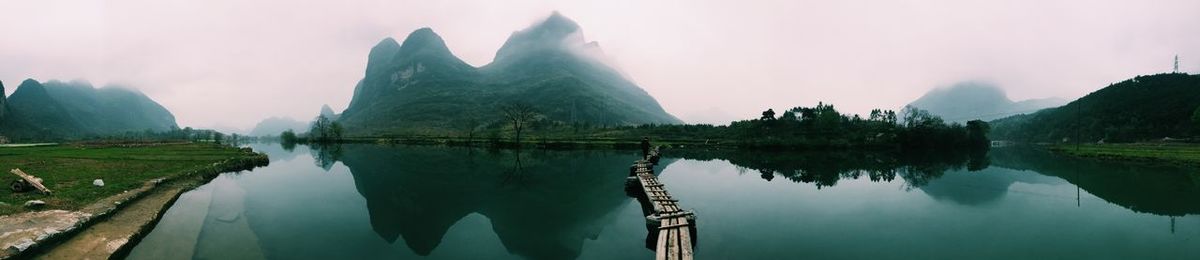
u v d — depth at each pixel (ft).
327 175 129.39
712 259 49.34
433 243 57.47
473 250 54.75
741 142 302.45
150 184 80.33
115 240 49.47
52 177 81.56
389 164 169.68
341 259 50.11
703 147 305.94
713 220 67.41
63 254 43.19
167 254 49.19
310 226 64.59
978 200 84.84
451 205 82.58
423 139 437.99
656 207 66.44
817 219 68.18
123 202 63.62
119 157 135.03
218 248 52.34
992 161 189.16
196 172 106.01
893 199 86.02
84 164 109.19
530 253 53.72
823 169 148.56
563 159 196.65
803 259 49.57
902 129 330.75
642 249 55.67
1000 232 60.54
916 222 66.59
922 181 114.42
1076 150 261.24
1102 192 95.04
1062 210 75.41
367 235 60.59
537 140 365.20
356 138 515.09
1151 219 67.92
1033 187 103.04
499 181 116.57
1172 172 134.62
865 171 141.08
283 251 52.39
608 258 52.13
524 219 71.56
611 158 203.10
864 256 50.62
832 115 348.59
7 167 95.50
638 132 425.69
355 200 86.63
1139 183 109.29
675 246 47.50
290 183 109.81
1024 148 354.95
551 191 99.50
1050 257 50.21
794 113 385.29
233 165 139.33
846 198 87.15
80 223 49.90
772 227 63.36
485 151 268.82
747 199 85.87
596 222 69.51
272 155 231.91
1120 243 55.26
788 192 94.84
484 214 75.05
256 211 73.67
